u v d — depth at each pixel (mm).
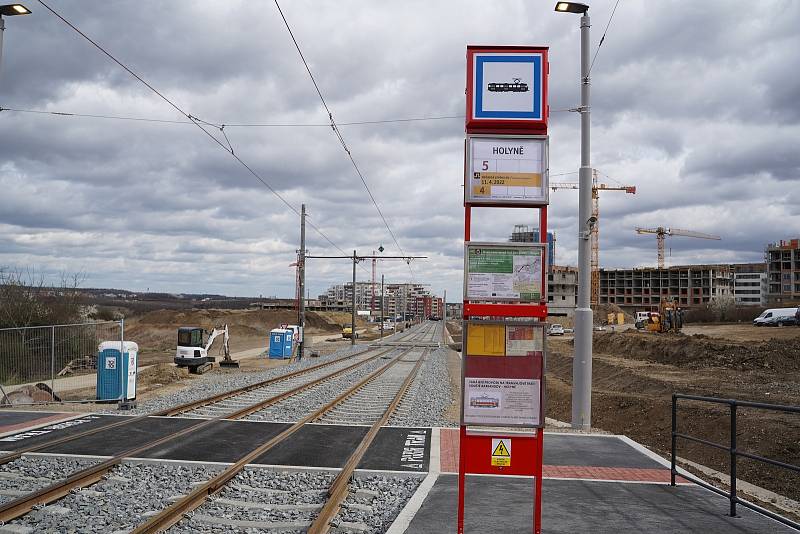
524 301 6840
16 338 24375
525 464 6836
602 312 125938
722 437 18859
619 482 9812
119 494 8984
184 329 34844
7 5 13844
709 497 8945
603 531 7270
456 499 8703
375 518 8141
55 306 38406
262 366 40344
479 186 6973
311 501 8953
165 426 14242
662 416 22234
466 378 6812
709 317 95750
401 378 29109
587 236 15422
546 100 7051
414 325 172375
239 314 114500
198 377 31500
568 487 9445
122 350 19891
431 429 14641
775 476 15320
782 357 35719
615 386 32562
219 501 8727
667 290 156625
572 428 15328
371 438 13203
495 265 6863
